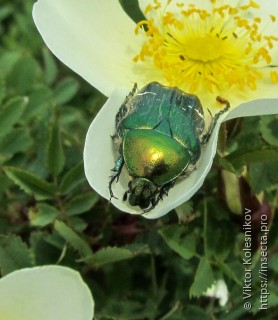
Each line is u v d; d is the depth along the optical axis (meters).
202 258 0.12
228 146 0.12
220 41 0.12
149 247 0.12
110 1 0.12
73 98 0.15
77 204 0.12
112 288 0.13
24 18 0.17
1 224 0.13
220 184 0.12
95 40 0.12
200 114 0.11
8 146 0.13
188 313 0.12
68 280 0.10
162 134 0.10
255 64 0.12
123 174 0.11
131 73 0.12
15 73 0.14
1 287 0.10
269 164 0.12
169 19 0.13
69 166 0.13
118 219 0.13
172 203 0.10
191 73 0.12
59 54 0.11
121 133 0.11
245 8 0.13
